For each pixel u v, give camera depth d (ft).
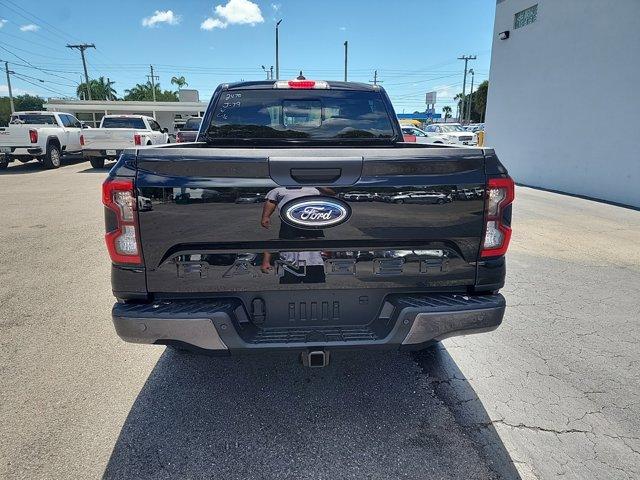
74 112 158.61
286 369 11.17
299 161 7.54
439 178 7.83
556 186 40.91
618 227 26.30
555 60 40.19
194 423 9.11
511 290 16.51
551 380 10.70
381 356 11.81
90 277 17.74
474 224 8.07
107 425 9.02
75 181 45.29
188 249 7.77
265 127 14.15
